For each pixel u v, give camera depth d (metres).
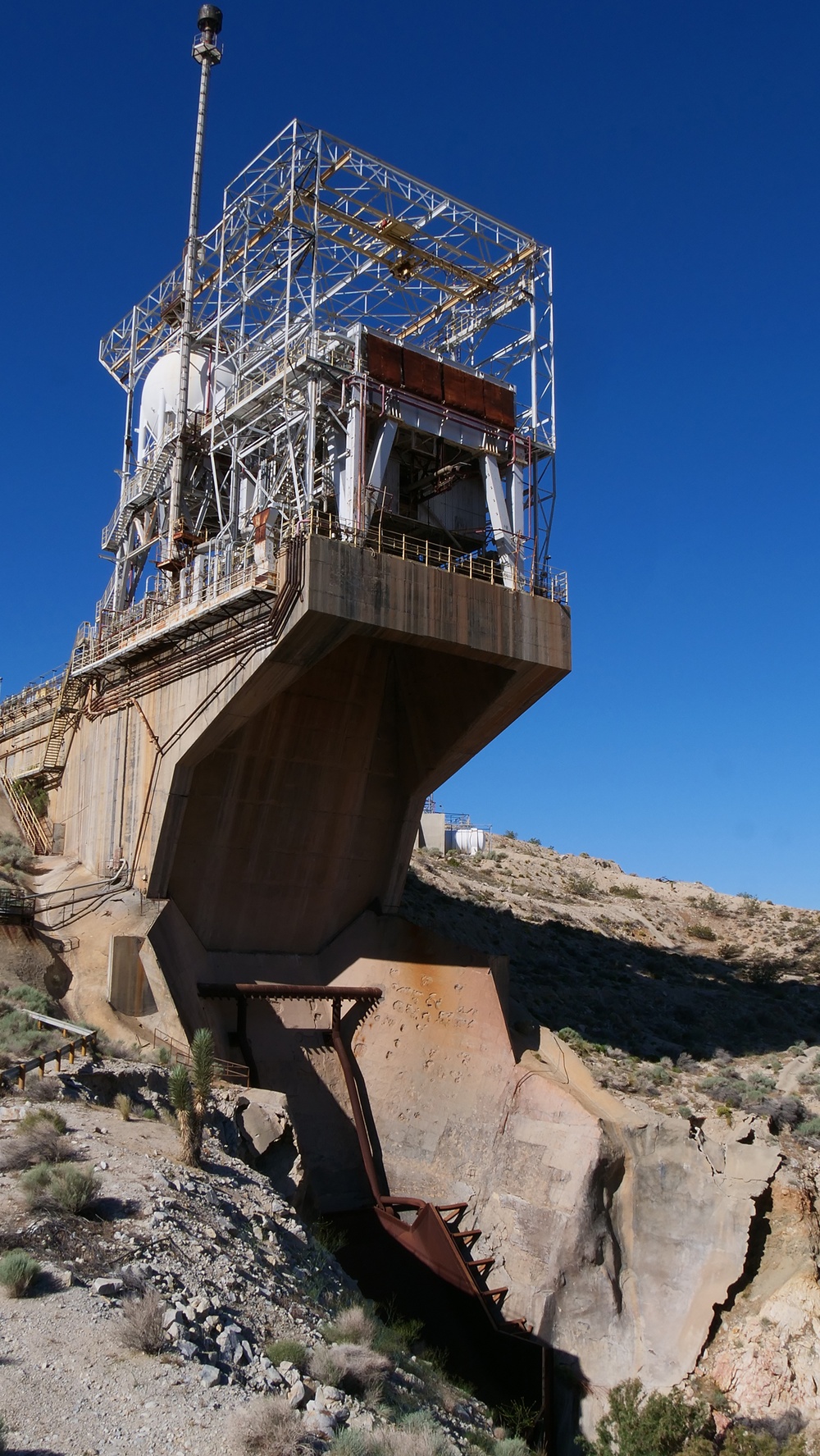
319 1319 17.62
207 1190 20.50
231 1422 12.40
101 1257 15.95
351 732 40.44
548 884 74.38
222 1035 37.81
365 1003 41.56
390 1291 36.81
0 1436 11.23
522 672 37.75
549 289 43.69
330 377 37.06
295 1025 40.19
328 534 38.00
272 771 39.16
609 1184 34.88
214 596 35.97
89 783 44.53
